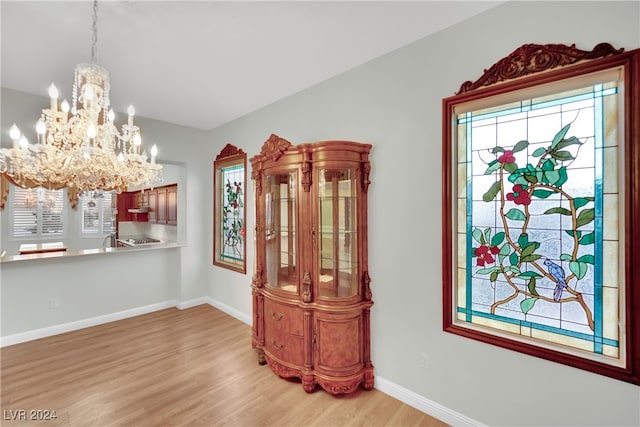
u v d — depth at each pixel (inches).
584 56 55.9
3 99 107.3
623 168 54.2
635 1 51.8
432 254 77.1
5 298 115.1
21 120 110.7
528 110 65.1
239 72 97.2
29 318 120.1
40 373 95.9
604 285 57.1
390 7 66.4
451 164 73.7
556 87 60.0
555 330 62.3
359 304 86.8
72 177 66.6
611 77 54.3
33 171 62.2
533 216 64.9
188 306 161.5
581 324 59.4
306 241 89.8
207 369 99.7
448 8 67.1
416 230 80.0
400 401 83.3
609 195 56.4
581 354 58.0
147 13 67.4
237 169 147.3
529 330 65.4
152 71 96.2
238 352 112.0
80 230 232.1
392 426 74.0
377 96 88.3
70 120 63.2
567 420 58.9
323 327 86.0
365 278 88.3
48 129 62.6
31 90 109.7
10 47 81.0
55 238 221.3
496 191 69.7
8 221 202.2
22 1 62.4
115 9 65.7
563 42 58.7
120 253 144.8
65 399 82.9
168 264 161.5
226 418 76.3
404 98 82.2
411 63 80.8
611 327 56.4
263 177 103.5
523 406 63.9
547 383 61.1
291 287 94.7
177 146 155.2
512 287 67.7
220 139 156.7
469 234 74.0
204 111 134.9
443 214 74.2
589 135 58.2
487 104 68.6
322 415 77.7
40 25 71.3
